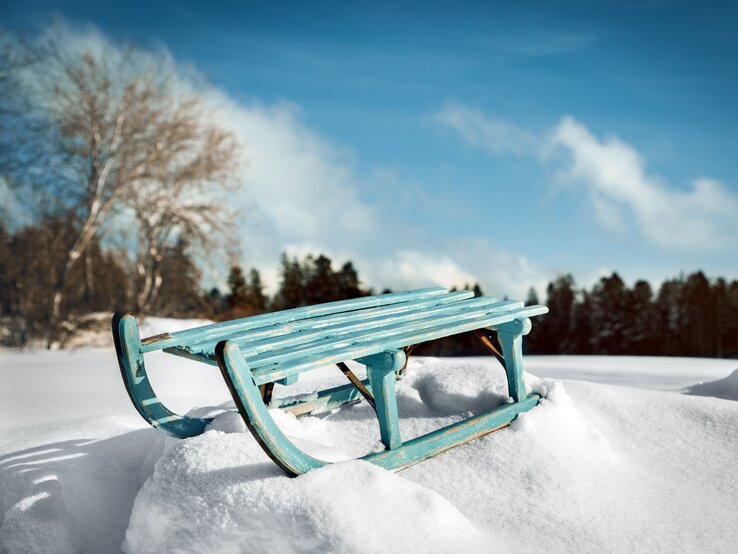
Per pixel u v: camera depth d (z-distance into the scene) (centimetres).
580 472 259
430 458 260
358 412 304
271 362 206
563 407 292
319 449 228
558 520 228
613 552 213
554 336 6062
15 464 268
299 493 195
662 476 270
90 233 1467
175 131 1582
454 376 318
